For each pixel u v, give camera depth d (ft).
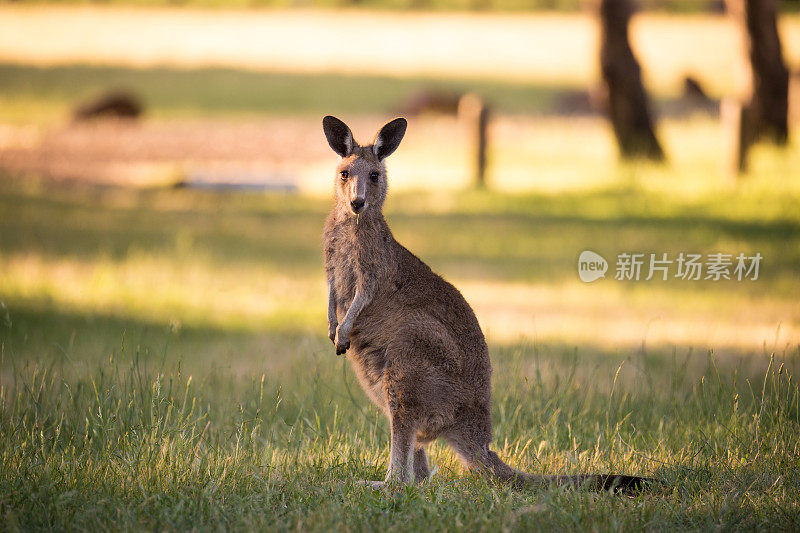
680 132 179.83
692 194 131.34
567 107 209.05
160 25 313.94
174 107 201.98
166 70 247.50
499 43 301.22
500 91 230.68
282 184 142.20
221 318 80.53
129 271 94.73
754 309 86.69
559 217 125.80
